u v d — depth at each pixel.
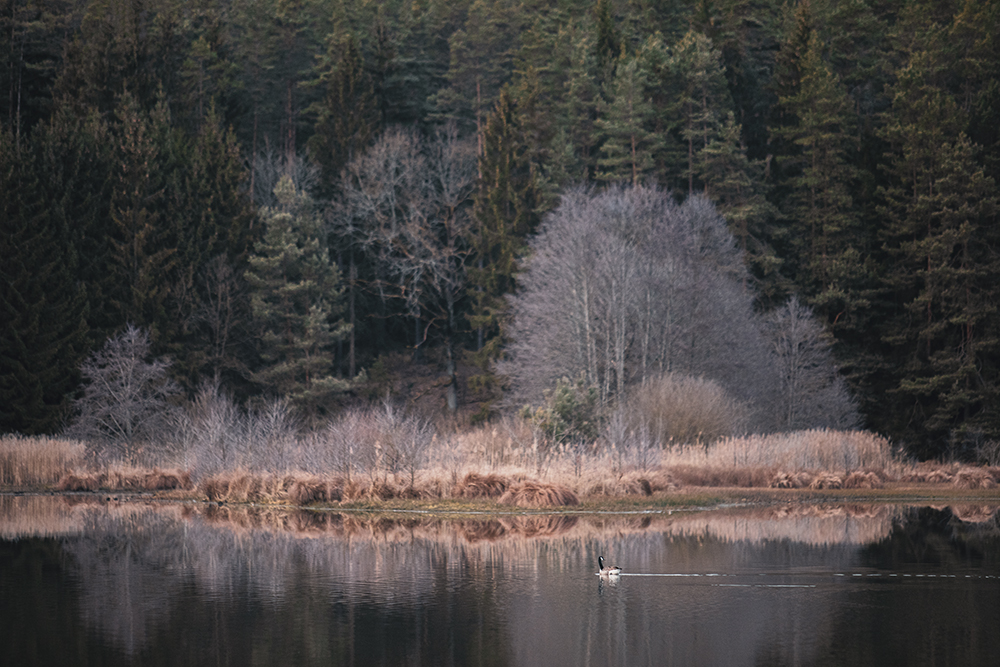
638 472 37.00
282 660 14.98
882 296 74.94
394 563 23.27
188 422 46.78
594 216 65.75
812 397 62.38
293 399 68.56
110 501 37.88
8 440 46.78
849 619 17.67
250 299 71.69
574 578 21.41
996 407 64.38
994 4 78.12
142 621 17.45
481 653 15.38
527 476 35.62
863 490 40.47
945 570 22.53
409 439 37.34
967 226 66.88
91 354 61.44
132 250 67.81
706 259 66.62
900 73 74.75
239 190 77.06
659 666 14.66
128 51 79.81
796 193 78.31
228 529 29.25
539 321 65.81
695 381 50.22
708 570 22.41
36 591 20.11
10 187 63.34
